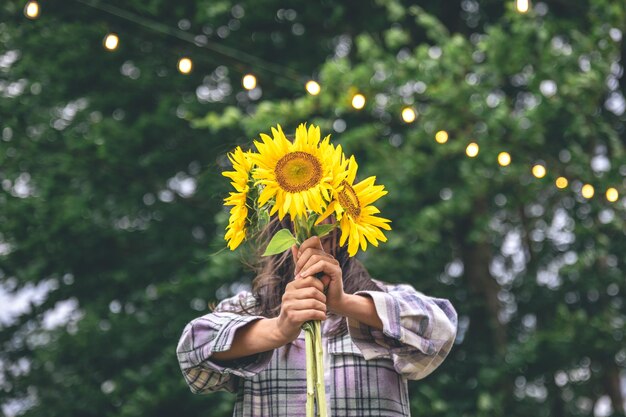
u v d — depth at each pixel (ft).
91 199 29.09
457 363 29.45
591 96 27.58
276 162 6.95
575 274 30.78
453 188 27.45
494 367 28.35
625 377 33.37
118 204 29.32
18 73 29.53
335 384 7.55
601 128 28.48
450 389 27.94
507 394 29.50
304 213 6.93
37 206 28.55
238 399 7.72
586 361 30.27
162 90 30.37
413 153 27.81
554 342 28.09
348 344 7.66
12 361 31.19
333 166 6.92
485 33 32.99
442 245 30.86
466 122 27.68
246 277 28.63
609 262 31.96
